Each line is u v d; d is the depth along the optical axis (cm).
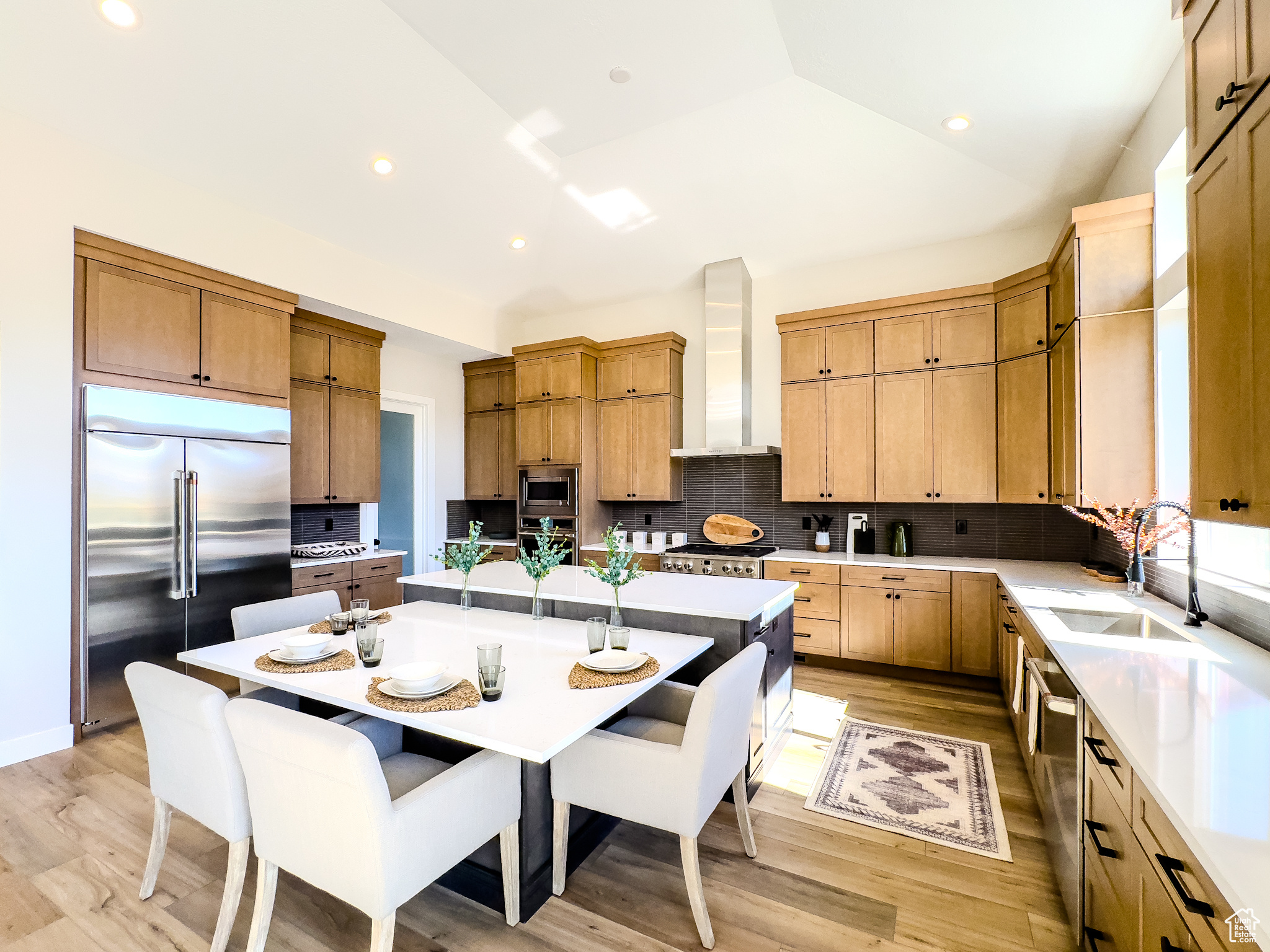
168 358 332
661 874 202
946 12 237
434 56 315
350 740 132
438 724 152
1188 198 151
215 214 351
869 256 467
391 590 476
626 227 461
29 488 282
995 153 335
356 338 477
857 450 437
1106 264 282
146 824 231
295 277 395
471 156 382
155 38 272
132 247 317
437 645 224
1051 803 197
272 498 380
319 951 169
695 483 534
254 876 201
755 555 459
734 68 317
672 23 288
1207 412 141
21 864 207
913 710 347
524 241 475
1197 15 147
